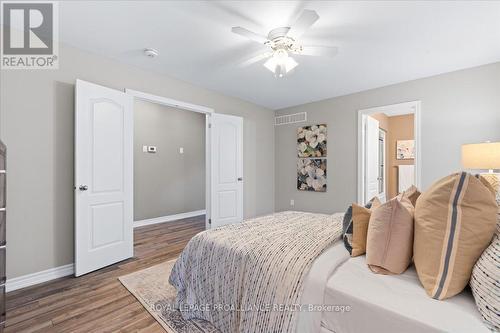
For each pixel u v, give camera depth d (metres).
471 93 3.01
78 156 2.40
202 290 1.64
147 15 2.03
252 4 1.90
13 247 2.15
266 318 1.20
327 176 4.35
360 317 0.96
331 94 4.12
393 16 2.02
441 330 0.78
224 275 1.50
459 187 0.95
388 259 1.14
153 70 3.16
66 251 2.46
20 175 2.20
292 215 2.35
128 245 2.87
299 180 4.74
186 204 5.38
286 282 1.18
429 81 3.30
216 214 3.97
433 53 2.65
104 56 2.75
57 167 2.41
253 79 3.47
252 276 1.33
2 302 1.52
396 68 3.05
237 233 1.73
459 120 3.08
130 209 2.91
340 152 4.19
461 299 0.93
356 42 2.43
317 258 1.29
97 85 2.58
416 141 3.40
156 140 4.86
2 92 2.12
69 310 1.82
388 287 1.03
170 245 3.39
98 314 1.77
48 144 2.36
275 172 5.15
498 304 0.76
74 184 2.50
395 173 5.80
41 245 2.30
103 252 2.61
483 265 0.84
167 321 1.68
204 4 1.90
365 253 1.38
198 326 1.62
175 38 2.39
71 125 2.51
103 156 2.62
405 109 3.59
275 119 5.16
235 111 4.35
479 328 0.78
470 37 2.33
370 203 1.75
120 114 2.80
